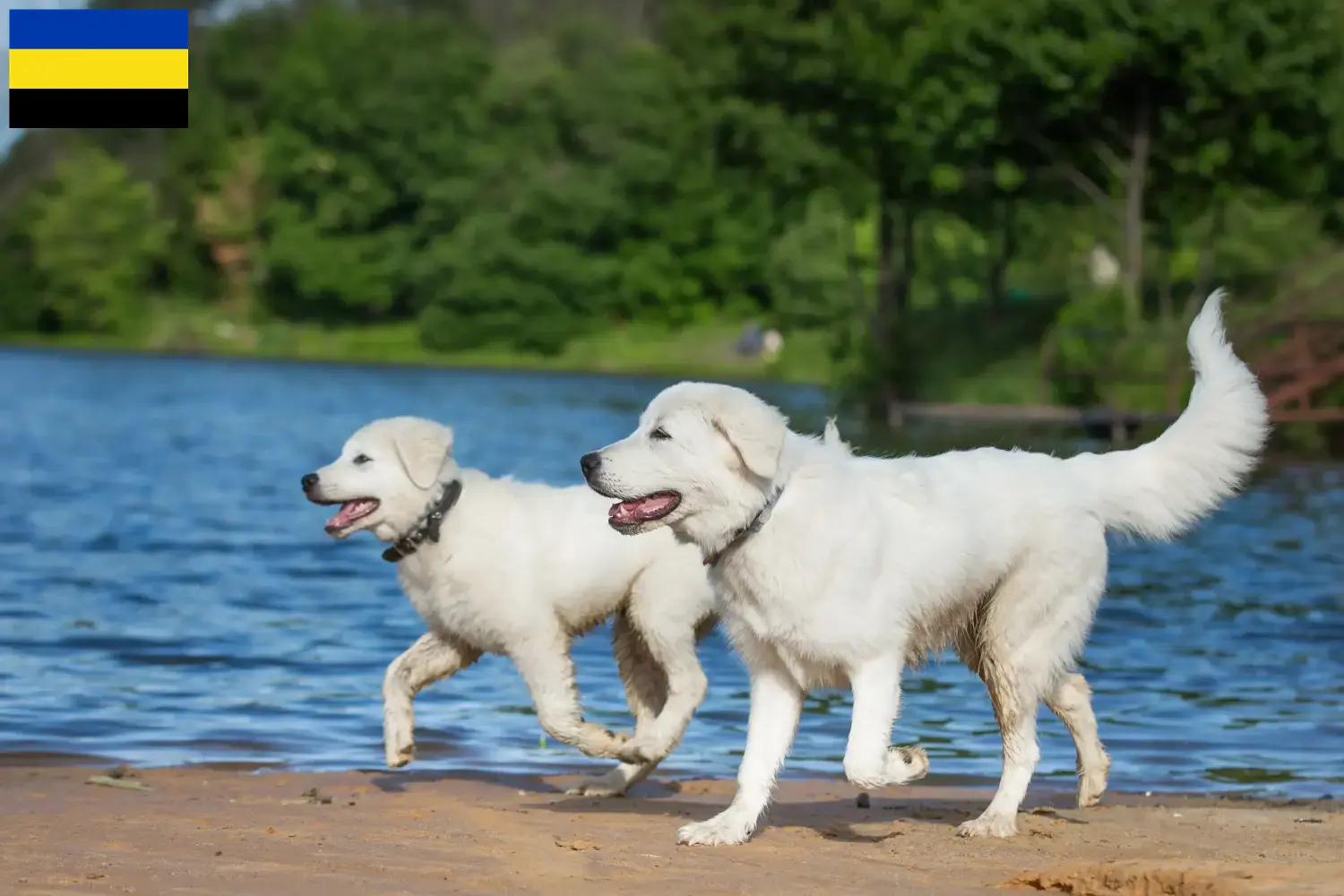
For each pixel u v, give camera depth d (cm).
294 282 8306
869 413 3734
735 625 654
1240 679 1086
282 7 10075
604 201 7731
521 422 3547
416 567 760
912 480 673
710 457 625
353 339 7912
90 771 783
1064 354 3512
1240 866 540
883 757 629
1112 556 1756
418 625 1252
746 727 947
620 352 7381
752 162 3928
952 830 689
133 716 925
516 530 758
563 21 10494
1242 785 814
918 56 3488
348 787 760
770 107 3769
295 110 8606
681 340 7544
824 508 632
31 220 8444
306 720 925
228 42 9625
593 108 8444
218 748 853
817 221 6153
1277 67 3406
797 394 4897
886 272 3994
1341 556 1752
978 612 710
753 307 7744
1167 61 3444
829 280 6088
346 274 8138
